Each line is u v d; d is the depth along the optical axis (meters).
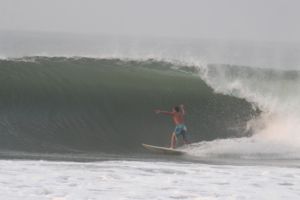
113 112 62.31
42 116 59.53
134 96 64.44
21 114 59.25
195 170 42.06
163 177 38.31
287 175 41.22
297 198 33.41
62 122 59.38
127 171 40.16
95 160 46.25
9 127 56.69
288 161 50.91
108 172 39.38
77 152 51.66
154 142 58.69
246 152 53.97
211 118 63.47
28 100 60.91
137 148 55.56
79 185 34.47
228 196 33.16
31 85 62.66
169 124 61.91
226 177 39.47
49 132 57.06
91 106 62.12
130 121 61.72
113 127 60.56
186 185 35.88
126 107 63.00
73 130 58.34
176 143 57.12
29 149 51.19
